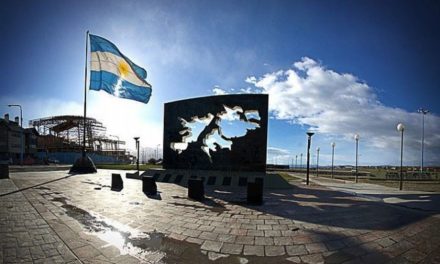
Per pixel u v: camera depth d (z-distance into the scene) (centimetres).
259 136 1697
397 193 1470
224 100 1781
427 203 1098
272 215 819
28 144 5175
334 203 1057
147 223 700
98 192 1180
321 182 2323
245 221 741
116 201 981
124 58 2120
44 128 5706
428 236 627
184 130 1903
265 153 1688
